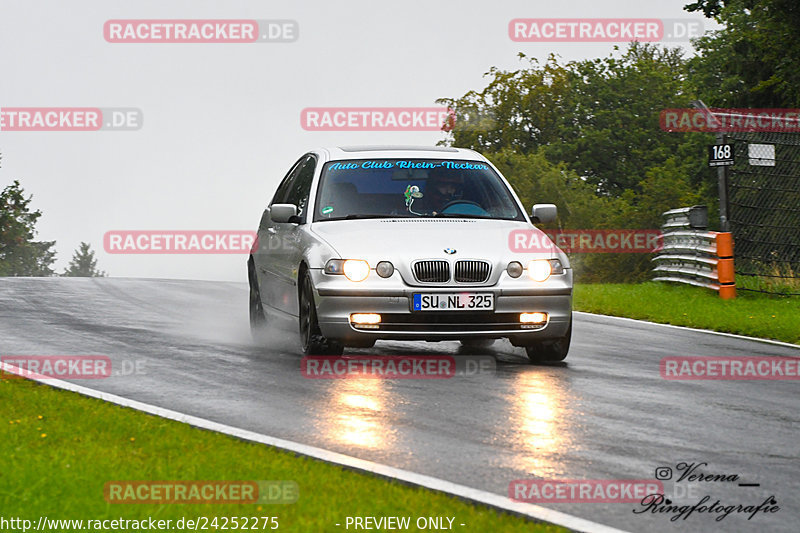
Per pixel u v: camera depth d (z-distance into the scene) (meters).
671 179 108.19
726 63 93.94
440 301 22.55
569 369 22.97
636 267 86.19
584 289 44.88
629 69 161.50
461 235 23.58
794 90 85.94
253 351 25.16
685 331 30.67
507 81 155.62
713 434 16.66
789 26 85.12
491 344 26.73
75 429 16.12
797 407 19.03
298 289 24.12
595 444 15.81
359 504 12.18
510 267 22.98
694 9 92.69
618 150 156.88
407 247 22.95
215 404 18.53
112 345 25.78
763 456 15.27
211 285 44.78
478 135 156.00
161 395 19.36
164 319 31.70
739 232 47.41
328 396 19.30
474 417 17.59
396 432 16.39
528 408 18.45
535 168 123.19
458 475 13.86
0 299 35.88
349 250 22.95
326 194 25.31
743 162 45.50
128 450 14.78
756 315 33.66
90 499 12.30
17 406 18.00
